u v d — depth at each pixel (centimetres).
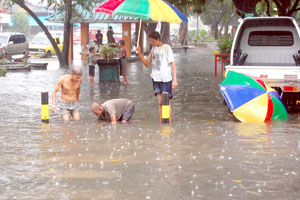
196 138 831
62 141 809
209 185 556
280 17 1250
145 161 666
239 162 661
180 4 2591
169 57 1006
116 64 1975
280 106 1077
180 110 1219
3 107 1266
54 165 648
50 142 802
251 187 549
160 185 556
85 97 1481
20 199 510
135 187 549
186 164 649
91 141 807
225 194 523
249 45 1330
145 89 1709
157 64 1015
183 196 516
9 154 716
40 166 645
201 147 757
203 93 1576
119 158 685
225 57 2398
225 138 832
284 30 1300
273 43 1320
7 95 1537
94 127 951
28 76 2303
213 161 666
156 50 1013
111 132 891
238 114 1046
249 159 677
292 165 645
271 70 1132
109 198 511
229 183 564
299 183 564
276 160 672
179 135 860
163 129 928
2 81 2034
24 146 773
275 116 1072
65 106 1053
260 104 1052
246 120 1041
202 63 3278
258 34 1322
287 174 600
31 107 1266
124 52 1928
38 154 715
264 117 1039
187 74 2356
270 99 1059
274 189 542
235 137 841
